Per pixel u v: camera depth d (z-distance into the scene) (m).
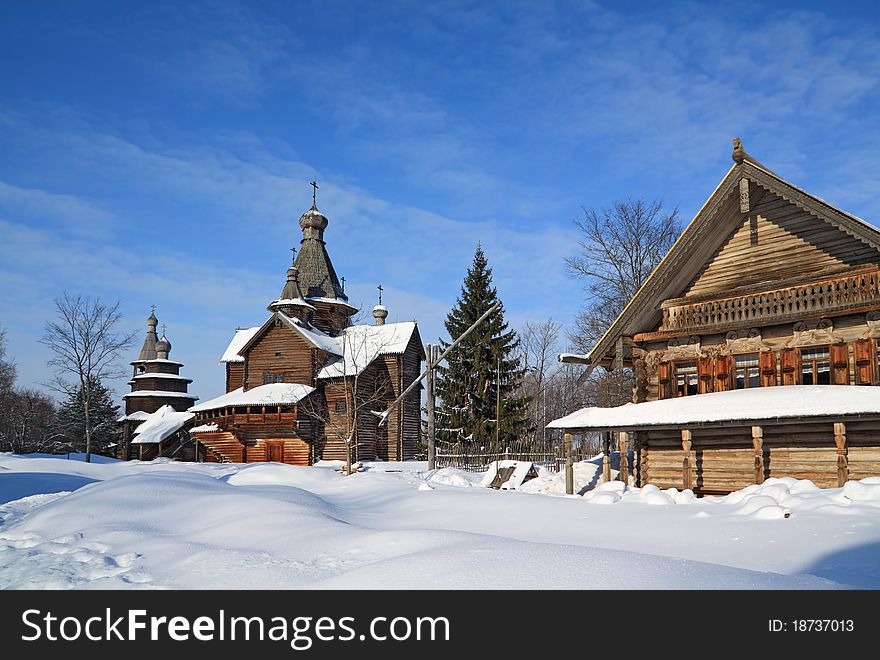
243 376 57.84
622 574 7.55
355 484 22.41
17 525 13.77
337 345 58.06
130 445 72.69
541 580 7.43
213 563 9.59
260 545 10.79
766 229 22.50
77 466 32.41
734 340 22.88
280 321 54.78
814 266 21.23
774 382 21.77
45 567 9.95
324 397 53.25
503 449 50.66
